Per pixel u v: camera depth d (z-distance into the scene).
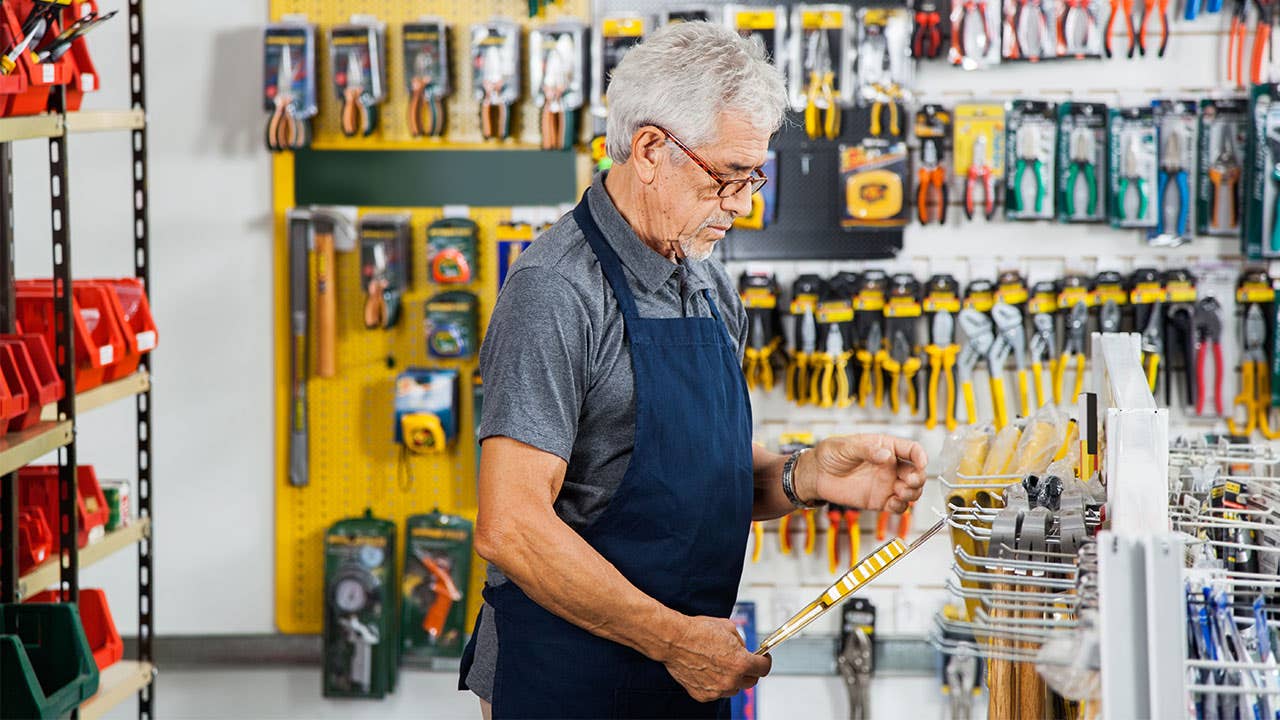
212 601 4.17
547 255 1.97
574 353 1.91
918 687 4.07
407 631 4.07
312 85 3.92
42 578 2.73
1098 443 1.86
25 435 2.55
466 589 4.05
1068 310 3.88
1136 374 1.70
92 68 2.90
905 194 3.86
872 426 4.04
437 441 3.92
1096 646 1.42
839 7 3.83
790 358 3.99
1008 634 1.56
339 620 4.02
